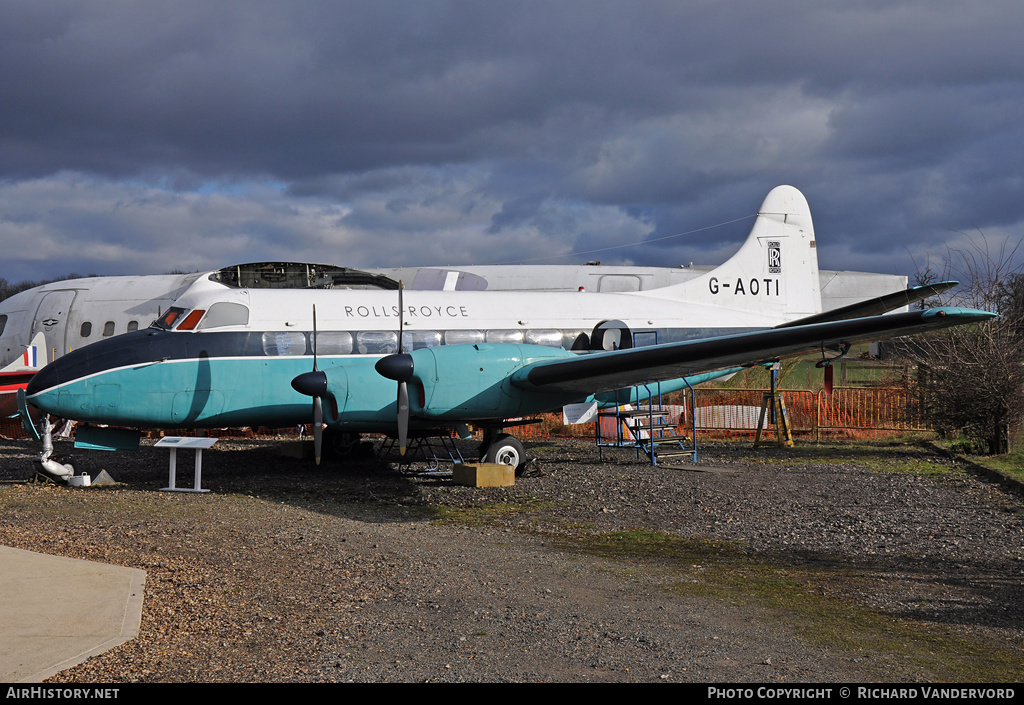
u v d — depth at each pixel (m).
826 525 9.00
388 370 11.38
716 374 16.48
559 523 9.18
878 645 5.03
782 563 7.25
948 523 9.09
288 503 10.36
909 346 16.94
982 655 4.86
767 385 24.48
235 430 20.02
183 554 7.18
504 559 7.34
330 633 5.13
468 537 8.38
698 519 9.38
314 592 6.05
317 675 4.43
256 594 5.95
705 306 17.16
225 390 12.97
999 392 14.59
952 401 15.23
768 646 5.00
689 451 14.70
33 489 11.20
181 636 4.98
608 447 16.64
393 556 7.35
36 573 6.24
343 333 13.73
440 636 5.12
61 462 12.01
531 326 14.95
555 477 12.62
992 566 7.13
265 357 13.21
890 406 19.17
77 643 4.76
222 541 7.80
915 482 12.09
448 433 13.62
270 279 16.91
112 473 13.17
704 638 5.14
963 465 13.95
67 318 18.39
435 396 11.68
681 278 29.34
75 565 6.52
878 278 34.41
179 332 12.96
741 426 19.48
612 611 5.71
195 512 9.41
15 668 4.38
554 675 4.49
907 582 6.56
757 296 17.72
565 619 5.50
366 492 11.32
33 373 14.91
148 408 12.55
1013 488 11.34
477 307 14.88
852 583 6.53
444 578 6.55
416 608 5.70
